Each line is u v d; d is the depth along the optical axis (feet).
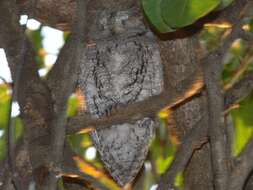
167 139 26.37
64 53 18.43
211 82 14.85
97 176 19.66
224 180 14.39
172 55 20.29
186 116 20.49
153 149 26.61
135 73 20.58
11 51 16.29
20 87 16.24
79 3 15.33
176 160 16.10
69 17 19.97
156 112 17.25
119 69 20.58
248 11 15.97
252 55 21.65
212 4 14.35
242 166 14.46
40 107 16.17
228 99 17.54
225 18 19.34
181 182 22.67
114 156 20.42
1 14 16.57
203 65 15.26
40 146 15.42
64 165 15.17
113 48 20.57
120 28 20.44
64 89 15.07
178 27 14.74
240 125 24.70
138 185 22.91
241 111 24.66
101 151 20.51
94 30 19.67
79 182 19.60
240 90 17.56
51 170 14.65
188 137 16.20
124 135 20.13
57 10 19.80
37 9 19.84
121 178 20.48
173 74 20.44
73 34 15.42
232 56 24.03
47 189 14.60
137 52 20.58
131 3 20.17
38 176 15.01
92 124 17.61
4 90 26.50
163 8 14.58
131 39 20.57
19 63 15.16
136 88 20.61
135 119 17.48
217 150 14.51
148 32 20.51
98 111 20.90
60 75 18.19
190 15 14.46
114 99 20.71
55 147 14.75
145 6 15.26
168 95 16.90
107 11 20.31
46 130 15.99
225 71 23.12
